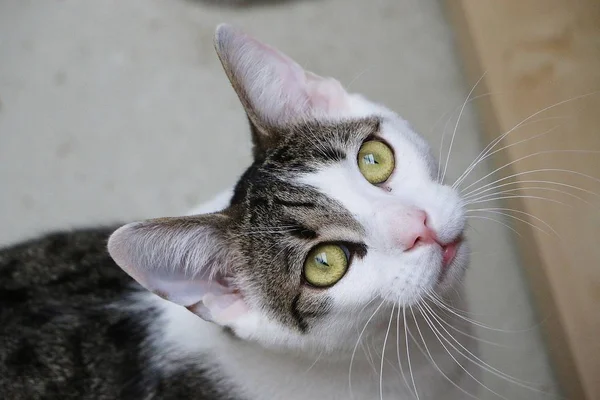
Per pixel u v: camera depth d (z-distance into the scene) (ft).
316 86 1.56
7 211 2.21
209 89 2.25
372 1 2.25
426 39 2.19
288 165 1.50
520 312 1.92
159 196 2.17
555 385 1.86
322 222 1.44
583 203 1.79
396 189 1.47
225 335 1.53
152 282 1.41
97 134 2.25
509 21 1.96
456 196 1.47
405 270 1.41
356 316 1.44
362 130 1.50
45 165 2.24
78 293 1.63
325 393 1.55
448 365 1.58
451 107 2.10
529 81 1.89
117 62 2.31
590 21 1.90
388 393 1.57
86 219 2.16
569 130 1.82
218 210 1.55
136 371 1.56
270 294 1.46
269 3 2.28
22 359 1.58
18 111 2.29
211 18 2.30
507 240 1.96
